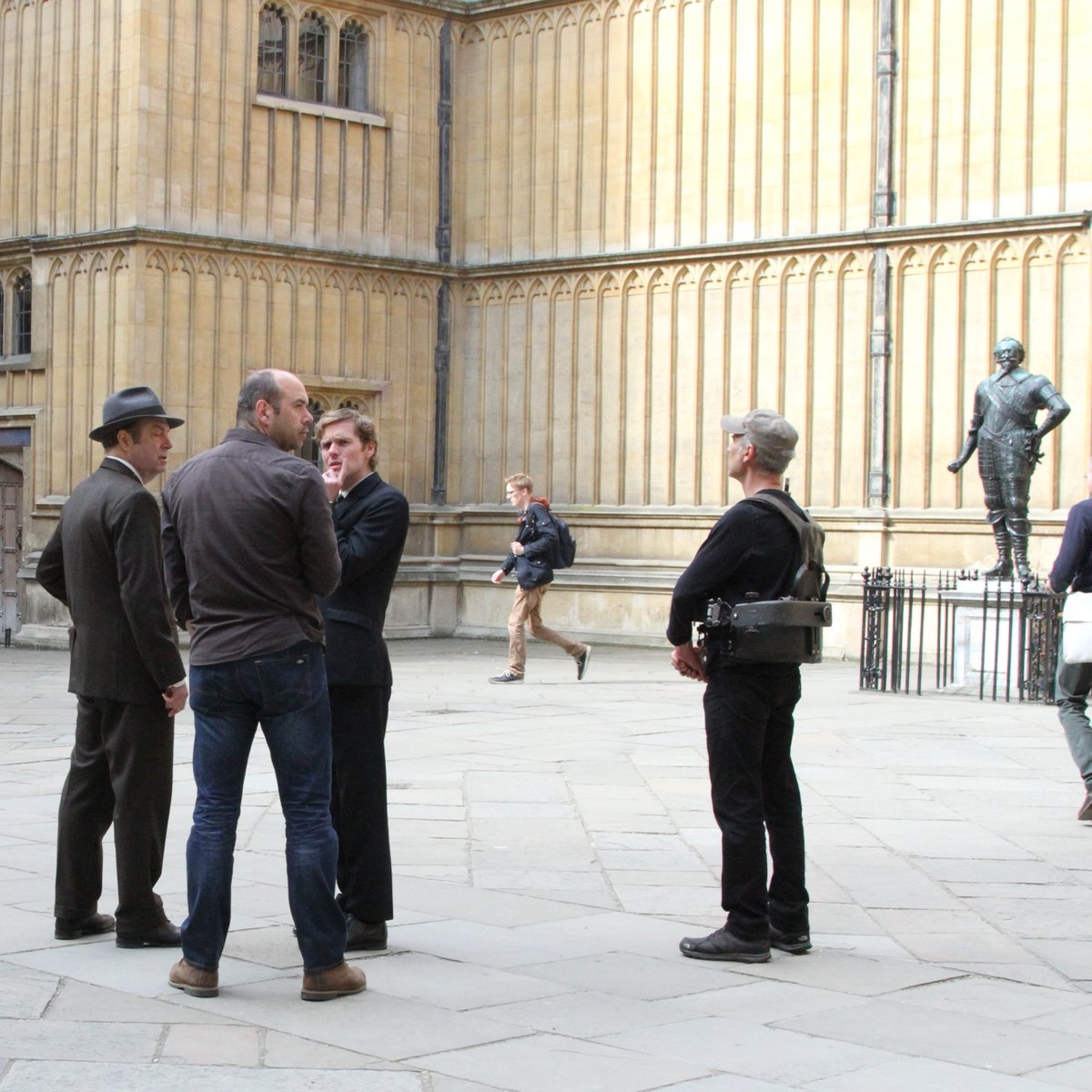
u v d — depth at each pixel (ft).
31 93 79.10
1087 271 68.74
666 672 66.74
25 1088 17.02
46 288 78.02
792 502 23.48
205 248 76.43
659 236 79.82
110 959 22.45
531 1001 20.67
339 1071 17.76
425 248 84.58
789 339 76.13
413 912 25.54
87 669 22.82
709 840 31.48
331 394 81.30
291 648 20.57
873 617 59.67
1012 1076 18.02
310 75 80.89
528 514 62.44
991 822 33.76
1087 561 34.22
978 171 71.56
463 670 67.46
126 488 22.76
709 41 78.28
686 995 21.08
